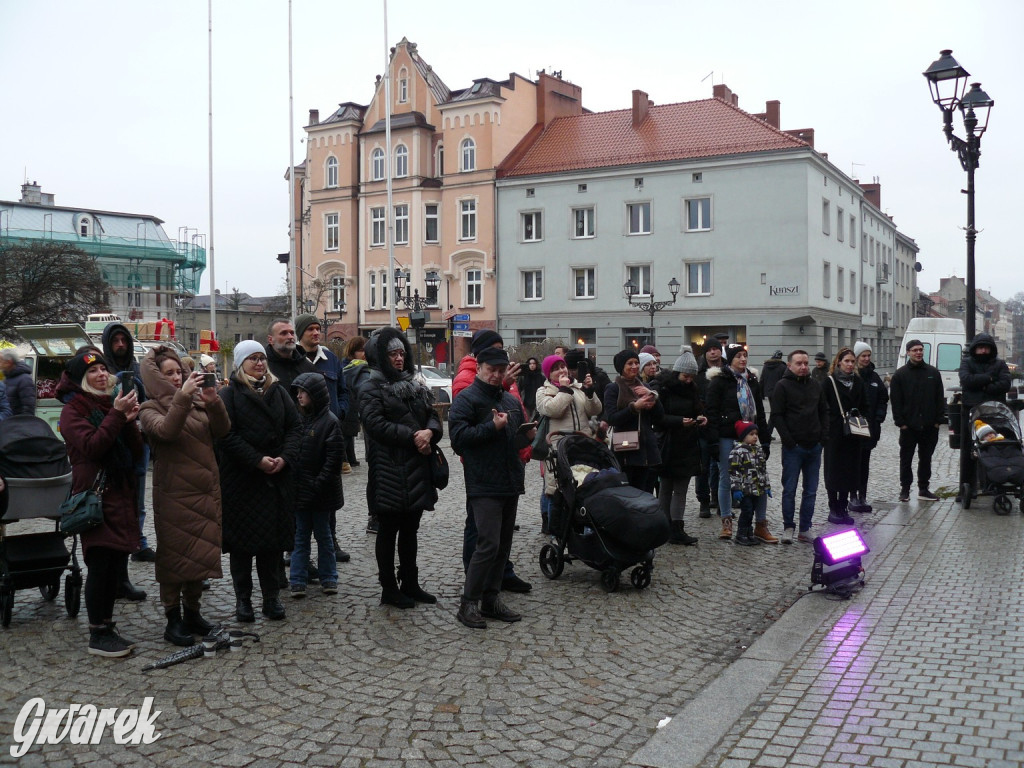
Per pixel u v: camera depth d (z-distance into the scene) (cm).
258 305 9850
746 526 915
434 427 677
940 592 705
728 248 4138
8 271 4078
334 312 5106
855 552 711
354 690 516
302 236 5681
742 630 639
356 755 432
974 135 1188
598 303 4431
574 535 757
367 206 4950
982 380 1108
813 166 4088
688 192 4216
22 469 651
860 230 4997
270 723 470
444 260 4800
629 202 4344
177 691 514
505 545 662
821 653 568
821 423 932
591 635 623
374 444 680
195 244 7600
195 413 597
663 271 4288
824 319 4278
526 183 4569
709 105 4431
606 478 750
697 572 804
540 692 516
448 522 1042
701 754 429
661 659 576
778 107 4703
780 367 1402
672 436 903
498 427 623
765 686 516
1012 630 602
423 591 711
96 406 581
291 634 621
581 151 4562
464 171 4725
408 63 4925
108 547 563
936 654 558
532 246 4581
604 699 507
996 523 994
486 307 4706
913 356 1152
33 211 6925
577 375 866
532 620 658
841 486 1001
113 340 689
